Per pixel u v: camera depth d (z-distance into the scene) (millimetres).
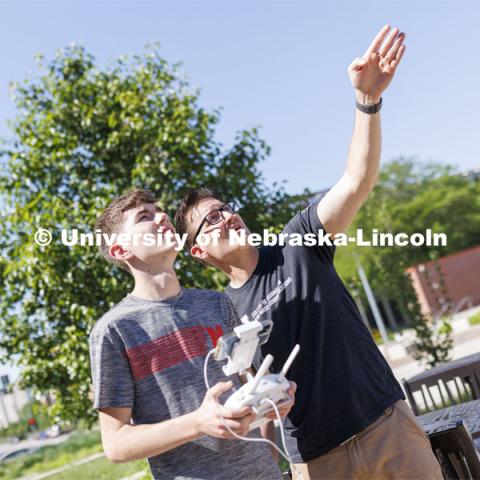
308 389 2422
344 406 2367
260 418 1767
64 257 5711
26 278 5957
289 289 2492
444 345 9133
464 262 28922
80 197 6312
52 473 9961
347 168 2377
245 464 1978
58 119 6477
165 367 1991
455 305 28219
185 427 1763
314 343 2430
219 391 1730
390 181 30578
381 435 2344
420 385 4492
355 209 2418
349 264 23047
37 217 5770
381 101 2275
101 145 6250
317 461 2443
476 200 29156
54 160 6230
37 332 6297
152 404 1973
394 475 2332
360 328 2512
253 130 6637
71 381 6242
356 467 2369
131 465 7852
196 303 2180
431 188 30047
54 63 6766
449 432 2660
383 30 2215
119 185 6363
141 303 2098
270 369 2518
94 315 5590
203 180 6168
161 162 6137
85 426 6457
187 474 1940
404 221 28219
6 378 6531
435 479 2332
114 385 1934
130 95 6219
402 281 9141
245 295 2598
